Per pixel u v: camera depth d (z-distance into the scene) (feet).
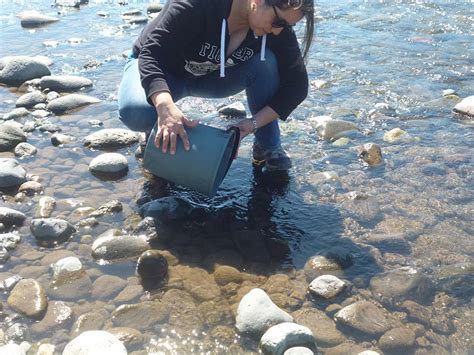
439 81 13.94
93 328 6.65
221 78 9.77
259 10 8.00
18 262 7.80
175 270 7.72
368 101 12.94
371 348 6.44
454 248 8.14
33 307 6.88
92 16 20.27
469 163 10.22
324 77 14.32
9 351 6.01
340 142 11.14
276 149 10.25
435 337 6.60
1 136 10.92
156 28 8.68
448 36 17.12
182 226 8.67
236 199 9.40
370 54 15.81
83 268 7.63
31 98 12.85
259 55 9.38
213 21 8.47
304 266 7.86
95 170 10.05
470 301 7.14
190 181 8.47
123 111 9.66
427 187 9.59
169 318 6.83
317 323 6.79
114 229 8.45
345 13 19.79
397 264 7.83
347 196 9.37
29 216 8.82
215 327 6.70
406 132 11.42
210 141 8.36
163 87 8.41
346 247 8.18
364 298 7.22
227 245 8.27
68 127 11.84
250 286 7.43
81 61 15.60
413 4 20.71
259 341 6.49
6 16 20.22
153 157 8.55
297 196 9.48
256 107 10.19
